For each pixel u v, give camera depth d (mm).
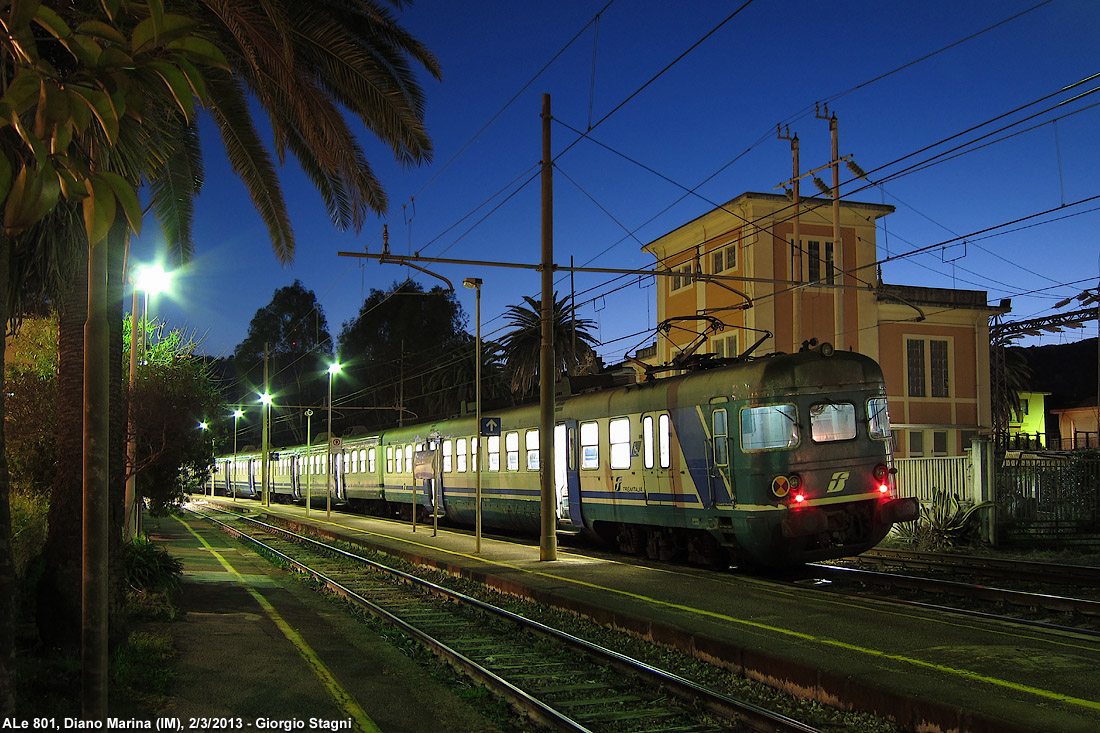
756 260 31219
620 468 17922
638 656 9430
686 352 18922
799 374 14211
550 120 17734
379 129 12258
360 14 12078
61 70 6277
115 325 9258
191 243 14422
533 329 40656
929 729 6434
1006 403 40125
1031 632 9391
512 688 7965
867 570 15992
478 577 15266
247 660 8914
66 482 8570
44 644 8289
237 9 8680
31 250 6863
